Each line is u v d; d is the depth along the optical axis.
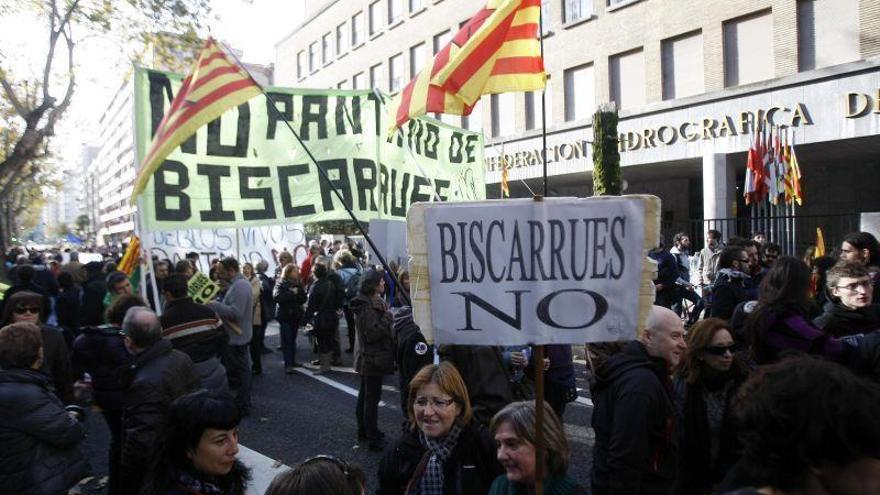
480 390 3.77
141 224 5.68
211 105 4.92
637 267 2.36
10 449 3.16
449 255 2.42
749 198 14.02
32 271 8.23
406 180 7.39
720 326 2.88
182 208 5.83
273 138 6.27
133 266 8.70
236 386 8.23
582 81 21.02
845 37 14.63
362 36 32.91
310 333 10.48
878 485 1.16
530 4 5.17
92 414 7.28
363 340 5.70
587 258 2.38
